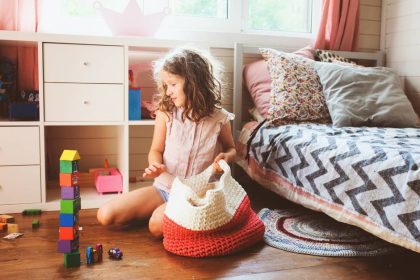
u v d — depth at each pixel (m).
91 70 1.75
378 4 2.56
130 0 1.92
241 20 2.40
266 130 1.82
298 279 1.15
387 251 1.33
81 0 2.15
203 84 1.54
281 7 2.51
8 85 1.91
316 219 1.65
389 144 1.33
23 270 1.18
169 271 1.19
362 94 1.91
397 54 2.46
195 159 1.59
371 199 1.19
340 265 1.24
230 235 1.33
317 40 2.39
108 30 2.16
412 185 1.08
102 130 2.19
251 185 2.27
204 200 1.32
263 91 2.09
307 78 1.97
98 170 2.05
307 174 1.46
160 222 1.42
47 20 1.95
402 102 1.92
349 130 1.64
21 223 1.58
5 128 1.67
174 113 1.60
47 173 2.08
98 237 1.45
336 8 2.38
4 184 1.70
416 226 1.05
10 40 1.67
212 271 1.19
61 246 1.17
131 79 1.97
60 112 1.73
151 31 1.97
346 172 1.29
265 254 1.32
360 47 2.56
